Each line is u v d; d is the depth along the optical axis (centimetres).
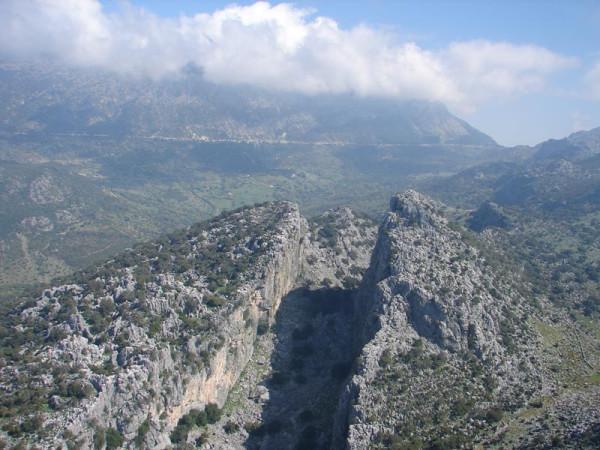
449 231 17638
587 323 16675
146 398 12162
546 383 13425
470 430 11900
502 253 19988
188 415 13525
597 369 14250
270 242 18025
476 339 14088
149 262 17450
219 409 14400
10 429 10450
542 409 12444
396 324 14375
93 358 12600
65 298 14862
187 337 13938
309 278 19875
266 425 14350
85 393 11462
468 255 16962
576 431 11238
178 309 14725
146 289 15162
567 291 18538
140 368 12369
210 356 14212
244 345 16012
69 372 12038
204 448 13175
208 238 19150
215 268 17075
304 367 16512
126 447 11631
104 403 11550
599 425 11231
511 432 11744
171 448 12500
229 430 13962
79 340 12900
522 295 16775
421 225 17488
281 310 18150
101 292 15012
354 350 15888
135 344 13050
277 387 15688
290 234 19000
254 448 13762
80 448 10731
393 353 13600
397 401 12481
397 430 11900
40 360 12300
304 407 15012
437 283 15138
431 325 14362
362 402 12338
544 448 10894
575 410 12169
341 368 15975
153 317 14100
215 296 15575
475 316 14612
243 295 15925
